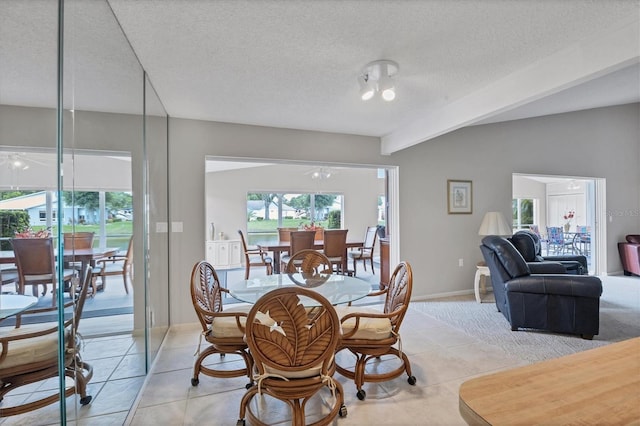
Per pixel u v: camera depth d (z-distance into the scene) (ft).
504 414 2.08
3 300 3.56
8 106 3.84
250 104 9.62
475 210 15.35
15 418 3.80
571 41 6.29
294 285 7.89
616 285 16.19
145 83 7.68
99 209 5.70
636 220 19.52
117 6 5.05
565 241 27.53
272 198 24.79
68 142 4.41
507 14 5.40
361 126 12.03
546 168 17.07
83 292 5.06
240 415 5.70
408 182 14.08
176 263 10.74
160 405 6.41
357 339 6.59
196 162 11.00
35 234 3.84
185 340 9.68
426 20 5.55
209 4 5.04
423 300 13.93
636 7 5.24
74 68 4.57
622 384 2.39
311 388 5.00
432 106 9.95
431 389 6.84
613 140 18.89
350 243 18.98
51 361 4.01
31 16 3.99
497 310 12.36
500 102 8.07
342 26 5.71
